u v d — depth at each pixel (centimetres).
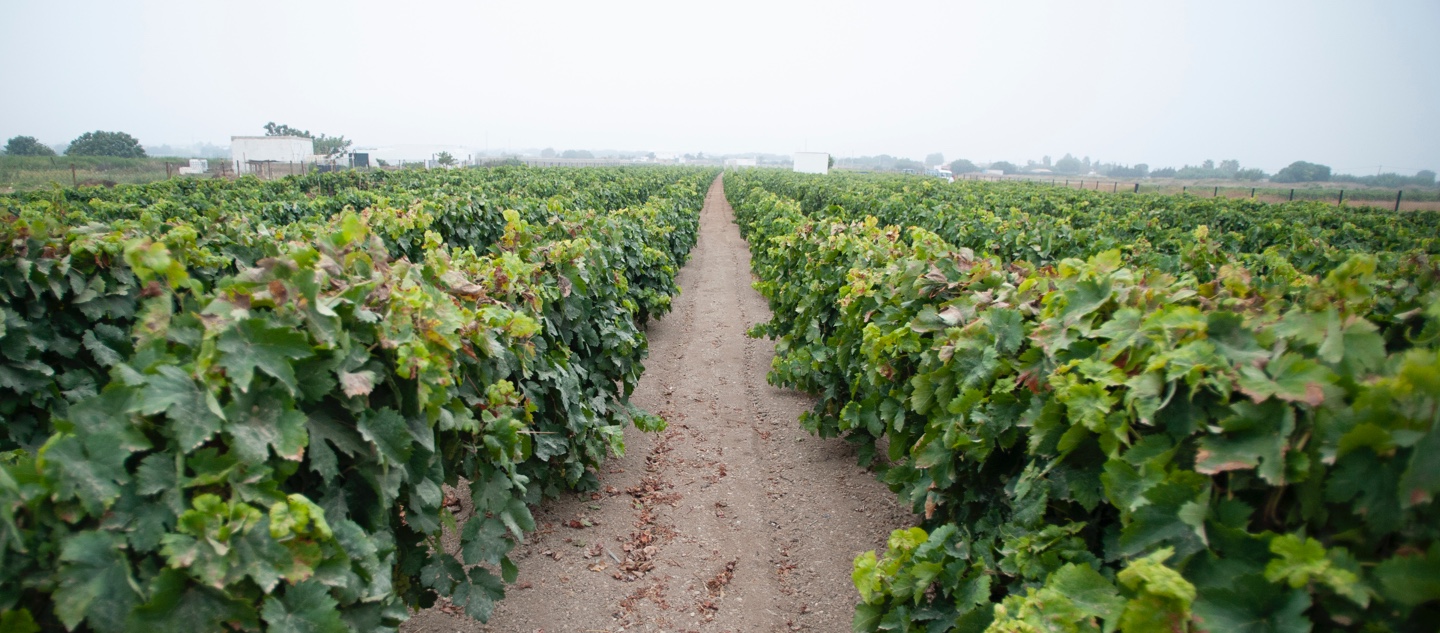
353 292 255
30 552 172
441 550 316
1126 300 270
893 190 2734
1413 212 2305
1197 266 632
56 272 431
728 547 471
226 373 207
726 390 790
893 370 424
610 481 557
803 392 777
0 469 172
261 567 189
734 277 1648
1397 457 156
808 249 847
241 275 241
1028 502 261
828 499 535
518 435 377
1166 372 207
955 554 290
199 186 2144
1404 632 153
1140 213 1817
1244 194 5038
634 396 761
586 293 579
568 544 468
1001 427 293
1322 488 170
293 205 1295
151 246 232
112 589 176
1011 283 408
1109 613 198
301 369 228
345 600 217
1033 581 249
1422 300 277
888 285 500
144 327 233
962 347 328
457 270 417
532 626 390
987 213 1185
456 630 385
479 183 2666
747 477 571
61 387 448
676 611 407
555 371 462
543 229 720
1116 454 215
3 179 3494
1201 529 182
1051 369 271
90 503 178
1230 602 171
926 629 293
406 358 252
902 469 411
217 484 199
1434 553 146
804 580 438
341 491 243
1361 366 181
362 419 239
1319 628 167
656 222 1313
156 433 201
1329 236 1338
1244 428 185
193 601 184
